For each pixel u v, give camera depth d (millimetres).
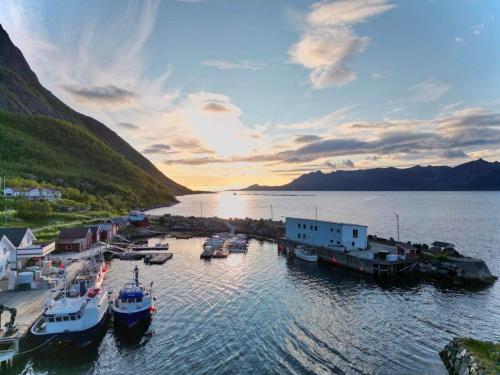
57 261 72000
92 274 59875
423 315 46969
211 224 139250
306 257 80562
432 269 67125
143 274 68312
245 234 124938
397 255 69500
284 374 32344
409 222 166375
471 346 33000
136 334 41156
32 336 38438
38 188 153125
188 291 56594
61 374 33156
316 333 41000
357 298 53906
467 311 48562
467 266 63906
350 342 38812
